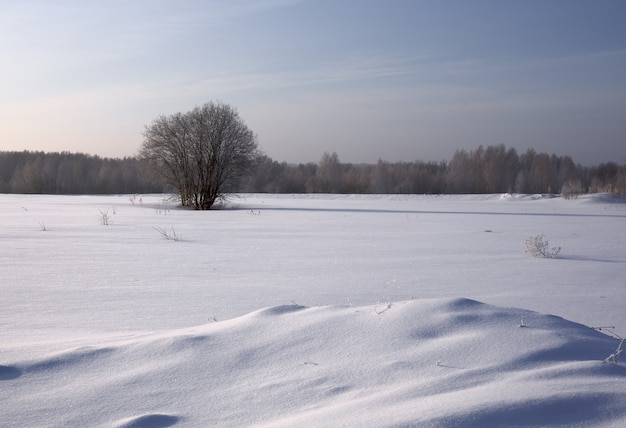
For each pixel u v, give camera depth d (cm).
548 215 3369
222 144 3991
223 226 2388
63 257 1339
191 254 1430
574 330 424
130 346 416
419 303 464
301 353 393
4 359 402
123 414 316
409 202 5516
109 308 759
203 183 3934
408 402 304
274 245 1669
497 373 339
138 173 8800
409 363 363
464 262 1315
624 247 1686
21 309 747
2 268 1154
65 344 452
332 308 484
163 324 655
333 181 9044
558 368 338
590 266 1259
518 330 405
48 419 310
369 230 2241
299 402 324
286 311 488
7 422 306
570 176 9488
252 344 411
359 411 297
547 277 1091
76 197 6191
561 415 280
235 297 850
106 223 2391
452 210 3919
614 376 331
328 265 1247
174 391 344
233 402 328
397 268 1205
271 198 6322
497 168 9106
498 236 2017
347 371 360
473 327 413
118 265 1216
